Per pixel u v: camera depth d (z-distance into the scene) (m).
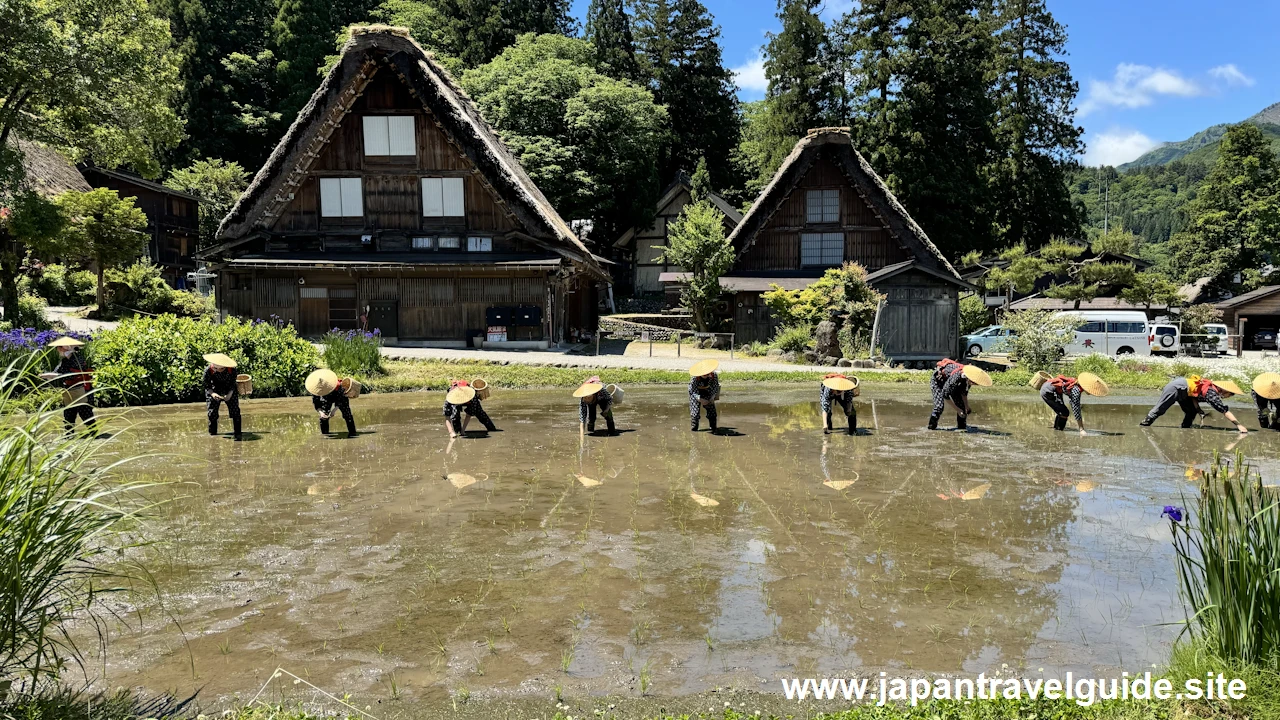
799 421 11.88
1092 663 3.82
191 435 10.49
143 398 13.95
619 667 3.78
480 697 3.51
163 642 4.07
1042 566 5.18
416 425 11.45
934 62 39.75
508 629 4.21
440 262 22.67
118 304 29.09
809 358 21.59
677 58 51.50
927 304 22.33
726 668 3.77
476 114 27.75
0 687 3.36
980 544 5.64
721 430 10.94
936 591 4.74
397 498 7.01
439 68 27.81
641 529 6.02
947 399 10.97
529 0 48.88
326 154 23.88
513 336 23.23
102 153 23.08
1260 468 8.30
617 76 48.66
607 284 37.31
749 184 46.69
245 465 8.46
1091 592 4.73
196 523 6.21
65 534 3.52
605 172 40.38
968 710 3.28
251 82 49.06
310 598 4.66
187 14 46.69
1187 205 49.53
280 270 23.12
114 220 26.09
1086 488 7.38
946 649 3.97
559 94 40.31
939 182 39.91
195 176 43.34
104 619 4.37
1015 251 37.12
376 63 23.28
